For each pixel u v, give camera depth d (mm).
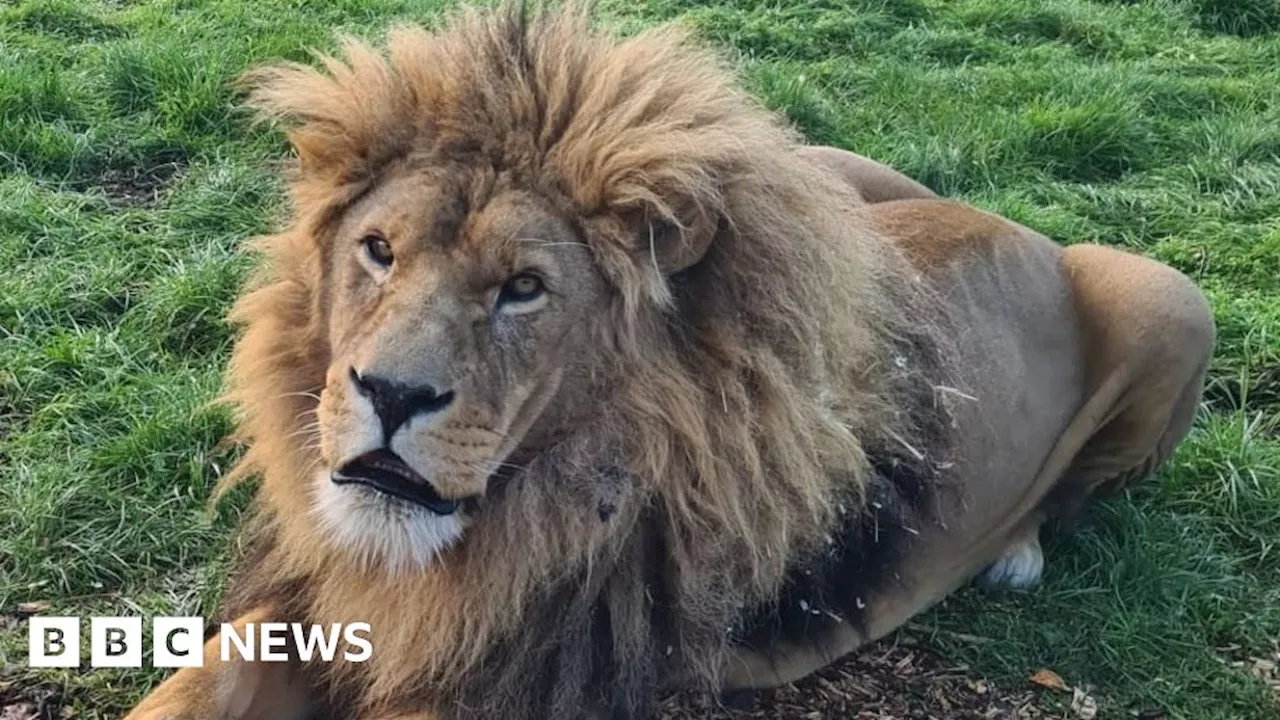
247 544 1514
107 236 2312
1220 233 2695
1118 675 1618
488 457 1108
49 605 1557
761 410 1223
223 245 2332
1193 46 3938
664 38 1265
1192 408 1779
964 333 1586
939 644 1623
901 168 2871
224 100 2785
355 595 1271
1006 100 3303
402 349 1067
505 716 1254
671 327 1192
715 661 1314
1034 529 1784
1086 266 1783
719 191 1181
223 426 1803
